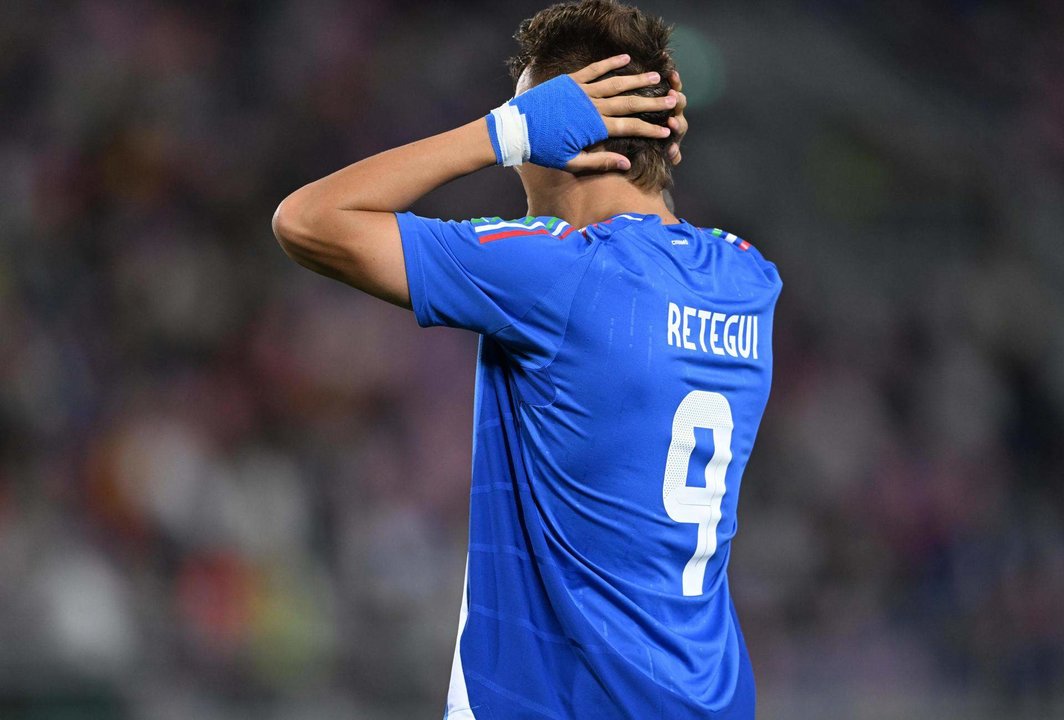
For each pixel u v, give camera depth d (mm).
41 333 31953
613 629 6316
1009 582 36594
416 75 45875
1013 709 32281
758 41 51156
